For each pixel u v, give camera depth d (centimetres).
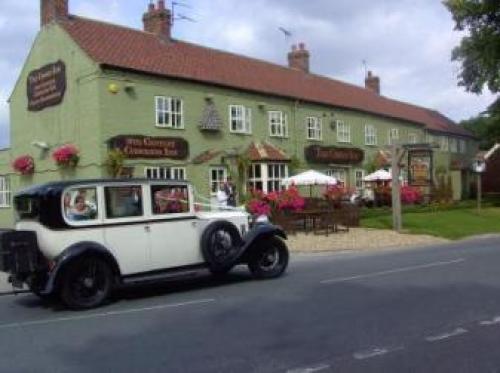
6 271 1082
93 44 2550
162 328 888
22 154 2872
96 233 1123
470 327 827
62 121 2602
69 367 709
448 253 1698
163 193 1211
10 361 743
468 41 3953
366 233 2327
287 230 2250
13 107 2931
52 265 1082
